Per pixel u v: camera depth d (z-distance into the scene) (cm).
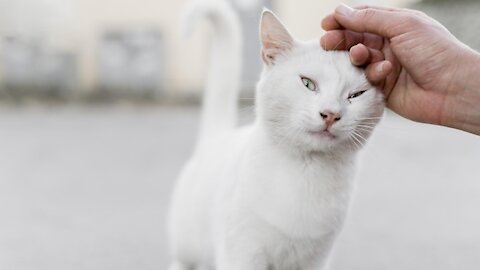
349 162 69
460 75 65
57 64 360
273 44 69
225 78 88
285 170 68
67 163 172
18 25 354
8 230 108
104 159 178
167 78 370
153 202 128
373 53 67
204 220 79
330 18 68
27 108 322
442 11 178
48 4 359
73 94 364
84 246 101
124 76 369
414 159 180
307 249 70
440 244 104
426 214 120
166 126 253
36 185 144
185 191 83
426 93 67
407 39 65
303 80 67
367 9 66
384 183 148
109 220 115
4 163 171
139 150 193
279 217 67
